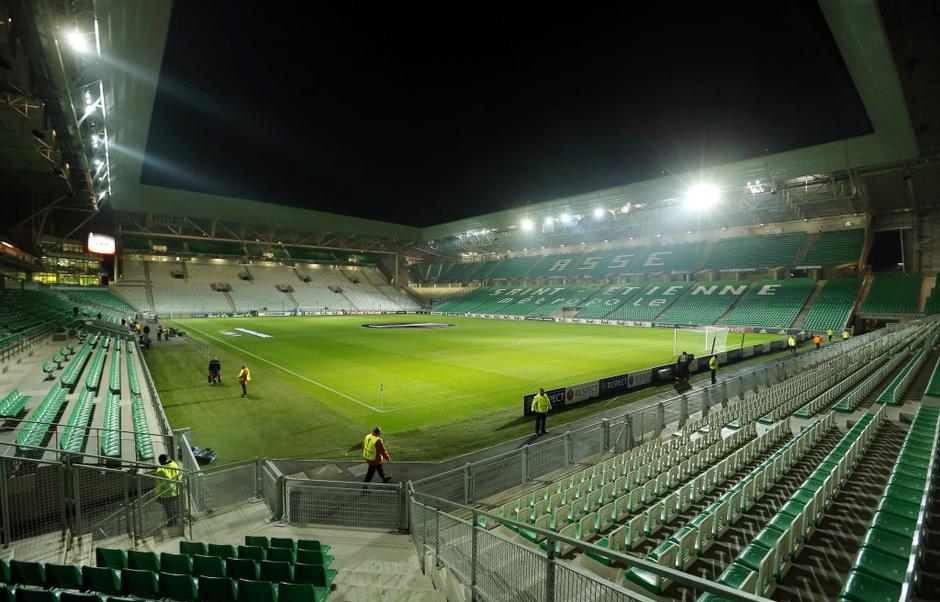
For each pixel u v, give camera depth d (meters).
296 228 68.00
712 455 10.30
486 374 23.84
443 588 5.62
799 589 5.14
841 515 6.76
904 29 18.34
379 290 83.06
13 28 17.66
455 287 83.25
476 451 12.80
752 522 7.06
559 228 66.56
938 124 26.00
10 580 5.30
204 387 20.47
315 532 7.95
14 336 19.91
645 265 61.78
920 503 5.68
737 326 43.97
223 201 58.12
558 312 60.28
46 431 10.62
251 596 4.65
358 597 5.39
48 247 48.00
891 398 12.41
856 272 45.12
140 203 52.34
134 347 29.41
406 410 17.06
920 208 43.97
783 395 15.08
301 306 70.81
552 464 11.16
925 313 36.91
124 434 11.57
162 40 23.83
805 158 35.66
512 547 4.75
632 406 17.64
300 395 19.20
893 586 4.23
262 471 9.64
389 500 9.08
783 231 53.56
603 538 6.32
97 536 7.70
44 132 25.47
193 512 8.78
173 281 65.88
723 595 2.31
